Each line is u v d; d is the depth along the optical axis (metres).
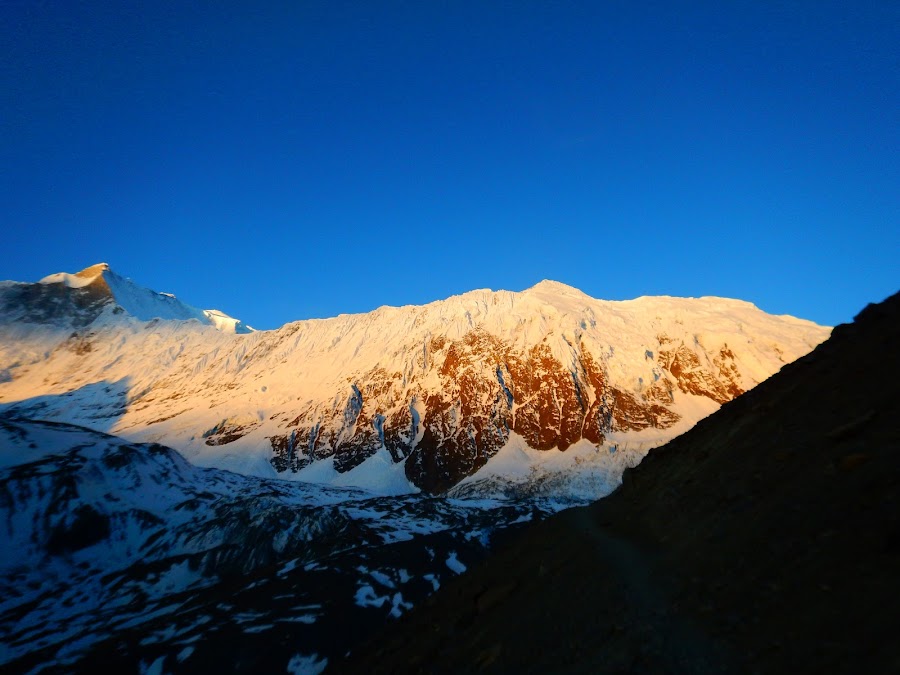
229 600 71.31
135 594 87.94
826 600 7.92
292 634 59.56
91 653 60.53
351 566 81.19
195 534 107.69
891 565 7.48
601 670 10.55
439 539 98.88
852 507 9.36
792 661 7.35
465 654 17.14
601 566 16.59
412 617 29.64
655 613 11.42
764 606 9.02
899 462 9.25
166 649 57.25
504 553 29.62
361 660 29.55
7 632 71.44
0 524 94.12
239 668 53.69
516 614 17.58
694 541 13.67
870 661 6.23
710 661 8.66
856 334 16.62
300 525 110.12
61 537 97.94
